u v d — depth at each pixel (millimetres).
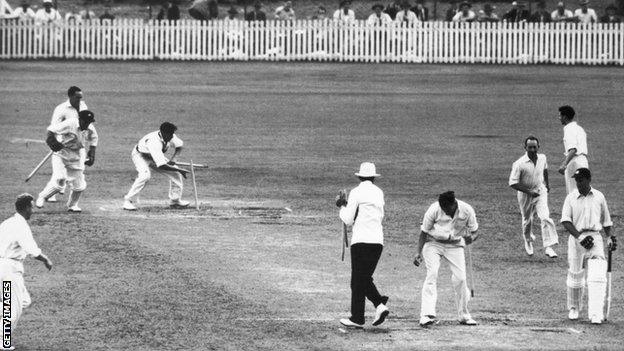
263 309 67688
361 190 64625
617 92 166750
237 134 136000
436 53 190875
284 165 119750
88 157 95750
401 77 176875
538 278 77375
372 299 63656
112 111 147375
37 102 152000
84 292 70938
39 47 187875
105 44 189125
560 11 195500
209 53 190125
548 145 132125
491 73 181250
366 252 63719
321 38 190500
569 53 191000
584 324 65750
